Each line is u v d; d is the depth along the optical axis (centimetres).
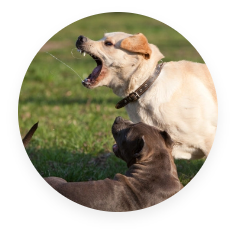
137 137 502
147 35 2073
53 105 996
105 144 761
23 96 1089
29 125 852
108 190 467
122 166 682
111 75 592
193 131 579
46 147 745
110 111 925
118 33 597
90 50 587
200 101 574
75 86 1169
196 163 708
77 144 748
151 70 576
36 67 1383
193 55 1503
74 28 2411
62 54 1670
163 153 494
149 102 574
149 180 477
